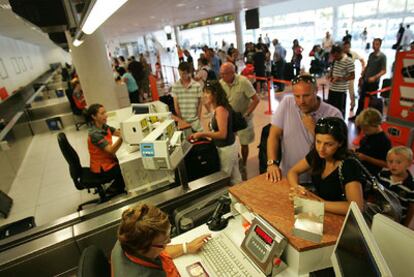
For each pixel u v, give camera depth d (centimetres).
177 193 212
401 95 326
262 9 1416
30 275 182
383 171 210
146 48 2280
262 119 560
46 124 682
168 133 196
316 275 107
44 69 1580
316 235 107
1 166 408
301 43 1359
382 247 99
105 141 266
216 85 250
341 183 133
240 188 146
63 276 191
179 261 132
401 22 957
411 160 191
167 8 784
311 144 172
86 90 528
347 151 136
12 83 835
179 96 348
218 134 250
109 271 126
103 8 145
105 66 522
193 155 270
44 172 456
